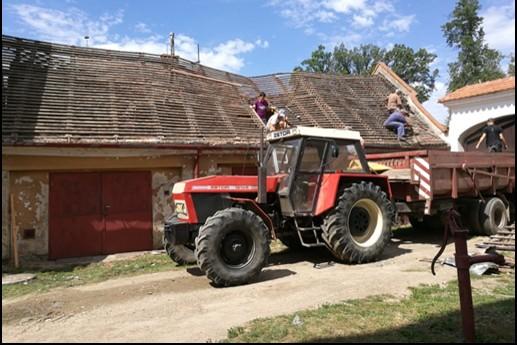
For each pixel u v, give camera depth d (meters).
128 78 12.27
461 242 4.11
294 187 7.68
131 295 6.25
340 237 7.57
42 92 10.35
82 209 9.79
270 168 8.32
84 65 12.07
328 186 7.80
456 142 15.19
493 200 10.42
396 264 7.68
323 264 7.73
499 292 5.55
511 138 14.38
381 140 13.95
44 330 4.88
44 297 6.28
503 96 13.74
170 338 4.44
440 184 9.16
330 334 4.30
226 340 4.28
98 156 9.80
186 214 7.17
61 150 9.38
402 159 9.71
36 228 9.31
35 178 9.36
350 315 4.85
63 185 9.64
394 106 16.03
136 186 10.41
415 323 4.54
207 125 11.62
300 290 6.10
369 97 17.16
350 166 8.36
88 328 4.89
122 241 10.14
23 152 9.02
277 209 7.98
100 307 5.71
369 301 5.39
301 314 4.93
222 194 7.38
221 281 6.43
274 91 16.19
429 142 14.88
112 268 8.34
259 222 6.84
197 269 7.88
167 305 5.65
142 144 9.79
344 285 6.25
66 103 10.33
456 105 15.12
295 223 7.73
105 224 10.00
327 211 7.77
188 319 5.05
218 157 11.30
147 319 5.13
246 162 11.66
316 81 17.11
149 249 10.41
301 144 7.79
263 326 4.59
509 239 7.93
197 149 10.64
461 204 10.42
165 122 11.01
